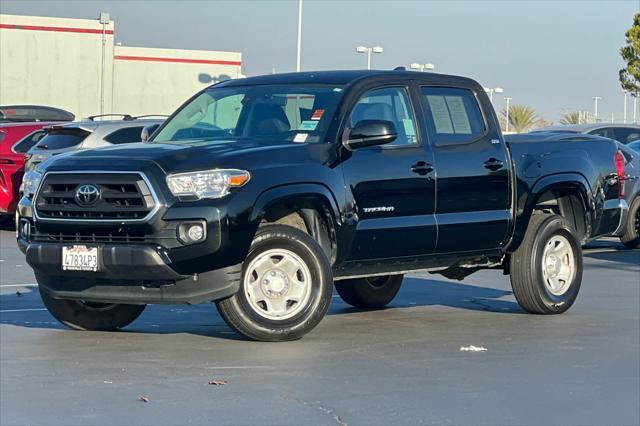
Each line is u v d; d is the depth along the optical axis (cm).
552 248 1073
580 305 1155
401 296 1234
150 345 889
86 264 841
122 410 682
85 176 845
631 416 688
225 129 963
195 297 835
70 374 780
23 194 912
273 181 853
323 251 880
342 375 783
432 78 997
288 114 945
